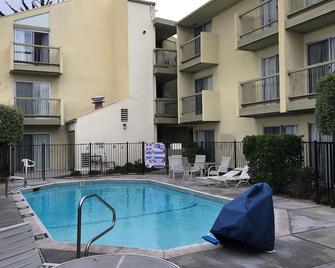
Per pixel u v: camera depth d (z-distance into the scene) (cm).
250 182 1470
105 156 2158
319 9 1270
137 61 2319
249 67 1767
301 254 586
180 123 2230
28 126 2188
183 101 2203
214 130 2052
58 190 1602
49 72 2205
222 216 621
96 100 2264
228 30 1917
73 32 2366
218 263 550
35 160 2195
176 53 2369
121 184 1744
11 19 2166
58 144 2189
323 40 1389
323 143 1088
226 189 1361
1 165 1723
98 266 327
